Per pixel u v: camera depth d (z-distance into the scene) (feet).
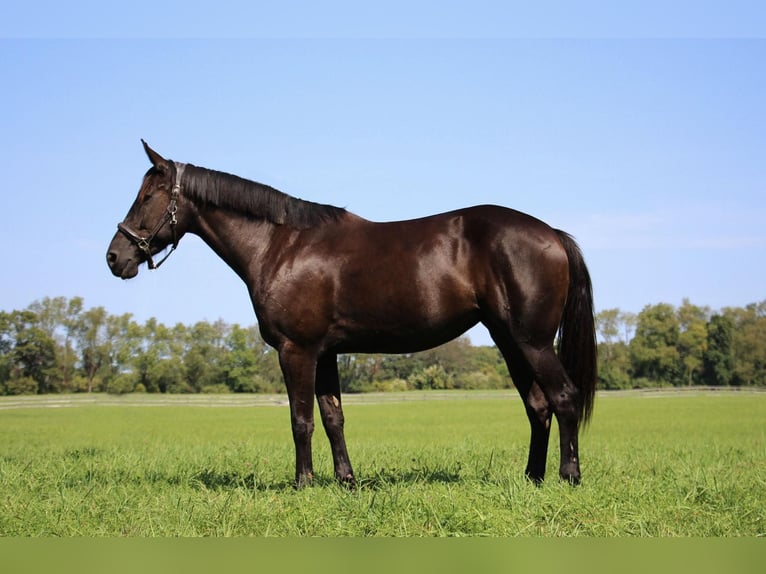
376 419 112.27
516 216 24.81
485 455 41.57
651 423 96.68
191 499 23.15
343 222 26.37
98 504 22.81
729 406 147.84
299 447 25.63
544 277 24.18
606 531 19.17
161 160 27.27
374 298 25.12
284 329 25.72
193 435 80.43
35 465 35.88
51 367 249.14
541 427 25.89
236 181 26.94
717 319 281.13
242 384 244.63
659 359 278.87
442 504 20.99
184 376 246.68
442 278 24.75
